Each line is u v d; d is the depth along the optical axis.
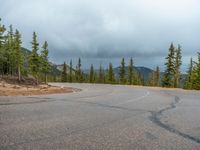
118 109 11.38
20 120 7.87
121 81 94.38
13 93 20.53
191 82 64.75
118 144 5.30
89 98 17.16
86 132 6.38
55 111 10.15
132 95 21.58
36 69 69.75
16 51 67.69
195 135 6.36
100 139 5.68
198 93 26.27
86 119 8.38
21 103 12.91
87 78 117.00
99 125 7.38
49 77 132.12
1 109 10.48
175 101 16.19
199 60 62.81
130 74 94.94
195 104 14.35
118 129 6.88
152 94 23.55
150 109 11.66
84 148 4.93
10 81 48.06
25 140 5.43
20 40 68.44
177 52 69.00
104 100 15.87
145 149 4.99
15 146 4.96
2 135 5.83
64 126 7.08
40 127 6.85
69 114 9.41
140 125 7.57
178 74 69.25
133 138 5.87
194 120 8.69
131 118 8.87
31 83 53.16
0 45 60.56
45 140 5.46
